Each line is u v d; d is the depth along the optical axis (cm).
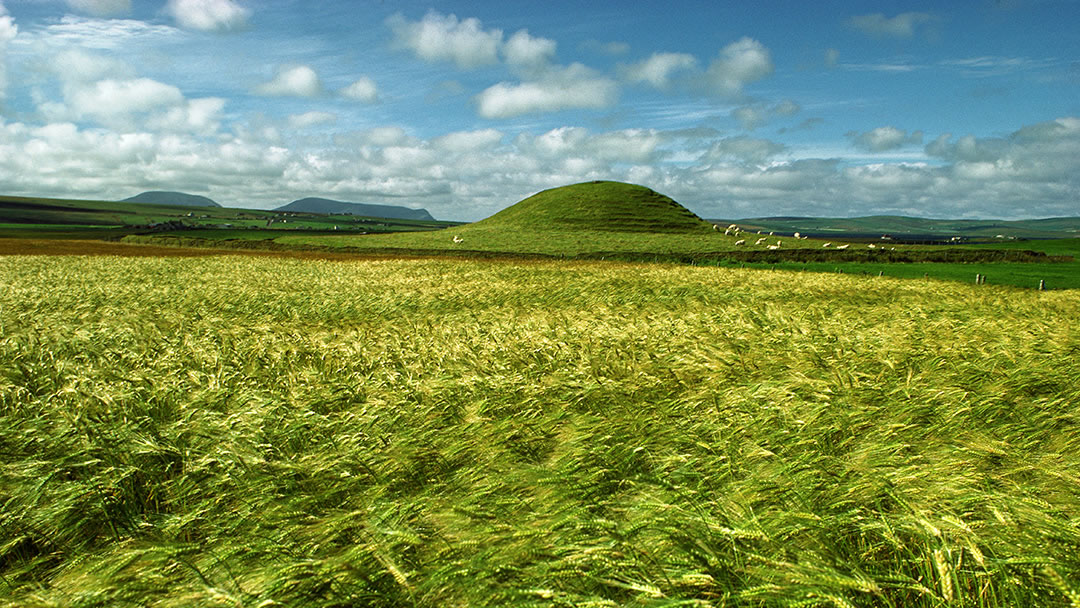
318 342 1038
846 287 2681
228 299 1947
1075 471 409
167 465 495
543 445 508
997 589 305
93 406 625
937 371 712
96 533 432
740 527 330
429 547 344
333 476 459
